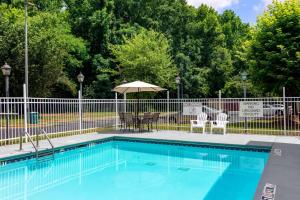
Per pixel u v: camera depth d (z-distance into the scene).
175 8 43.69
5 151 9.38
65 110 13.57
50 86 29.88
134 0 40.88
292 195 5.29
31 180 7.72
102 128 15.77
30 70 25.89
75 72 39.00
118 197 6.37
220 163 9.52
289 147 10.15
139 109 17.36
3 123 13.25
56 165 9.39
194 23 43.56
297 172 6.86
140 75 29.39
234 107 15.29
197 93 40.12
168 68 31.30
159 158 10.50
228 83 38.28
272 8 19.05
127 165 9.49
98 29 38.19
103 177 8.08
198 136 13.32
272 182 6.07
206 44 42.66
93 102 15.21
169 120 16.27
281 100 14.11
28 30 26.66
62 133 13.23
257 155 10.55
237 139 12.21
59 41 30.08
